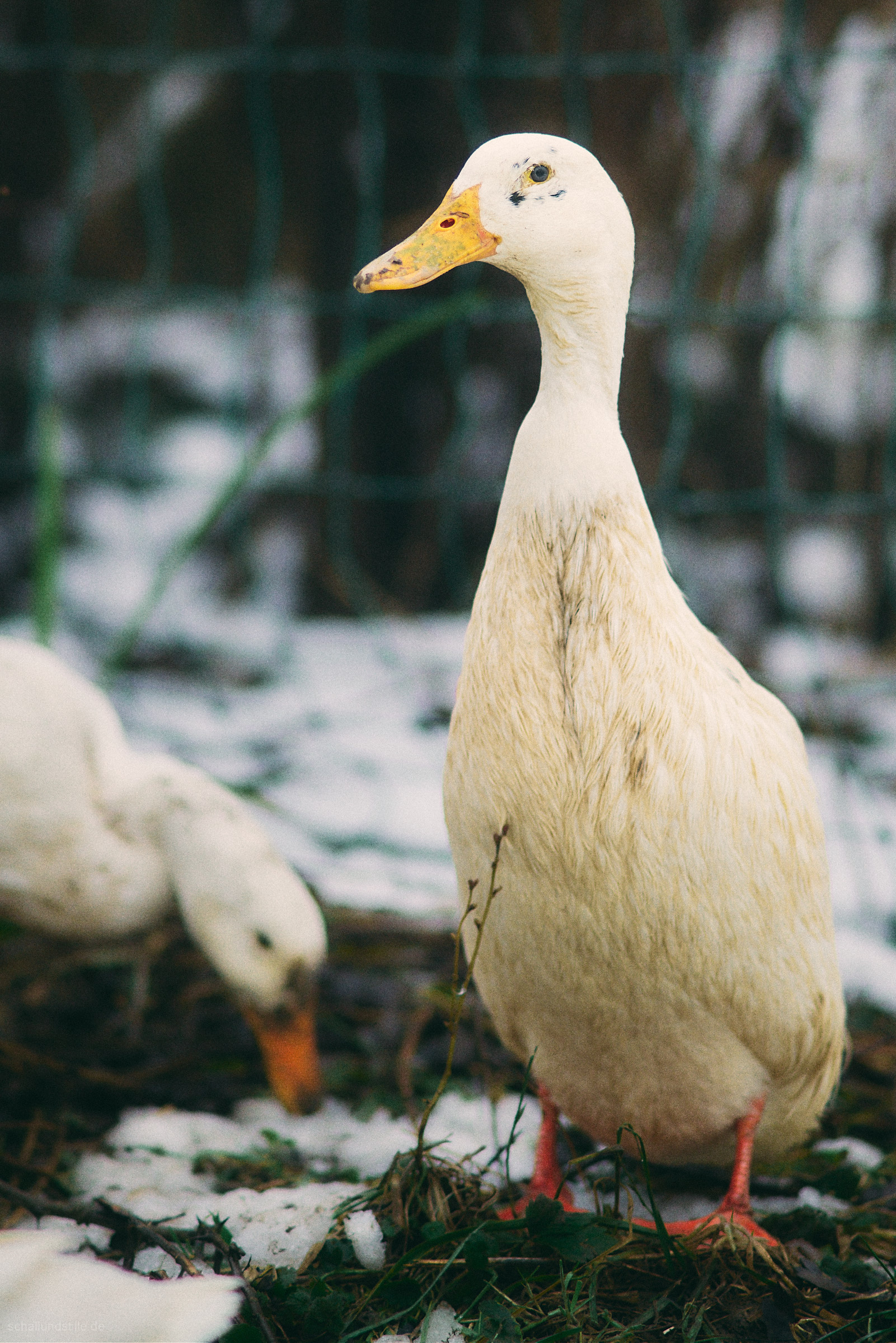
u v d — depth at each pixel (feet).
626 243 8.12
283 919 11.51
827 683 20.94
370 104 20.17
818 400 26.73
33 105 27.20
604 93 25.30
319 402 16.33
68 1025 12.91
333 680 22.48
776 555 19.11
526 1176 10.27
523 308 24.57
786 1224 9.30
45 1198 9.75
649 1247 8.58
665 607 8.14
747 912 8.05
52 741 11.73
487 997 8.95
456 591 20.94
